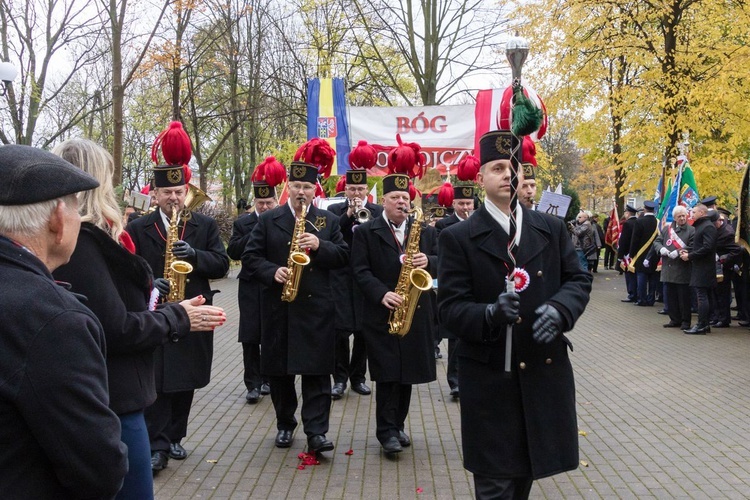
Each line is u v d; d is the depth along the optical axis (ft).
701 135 55.77
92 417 6.07
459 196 26.22
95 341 6.35
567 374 11.12
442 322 11.18
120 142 42.73
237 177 87.66
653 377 27.25
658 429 20.42
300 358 17.29
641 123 57.93
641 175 59.06
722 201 61.16
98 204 9.44
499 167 11.12
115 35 42.22
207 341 17.16
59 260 6.81
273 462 17.57
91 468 6.08
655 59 56.54
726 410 22.40
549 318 10.18
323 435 17.58
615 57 57.82
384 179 18.69
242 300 23.54
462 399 11.21
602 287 63.10
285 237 18.21
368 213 19.95
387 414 17.88
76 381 5.97
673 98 53.16
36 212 6.38
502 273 11.05
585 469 17.15
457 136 32.71
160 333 9.85
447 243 11.34
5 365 5.78
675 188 44.52
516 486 11.51
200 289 17.47
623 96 56.54
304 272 17.62
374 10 64.75
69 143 9.46
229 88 86.07
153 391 10.37
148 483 9.96
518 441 10.75
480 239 11.16
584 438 19.62
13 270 6.11
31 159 6.43
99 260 9.39
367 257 18.37
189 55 65.31
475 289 11.15
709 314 38.78
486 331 10.55
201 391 25.32
